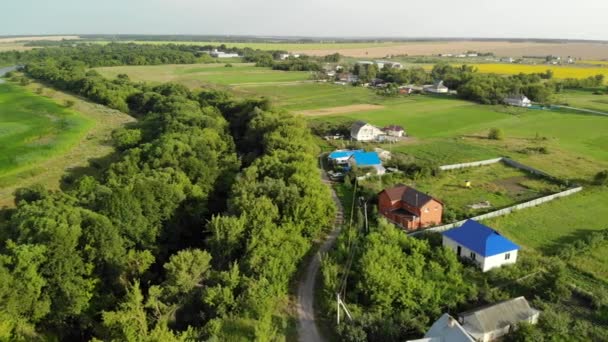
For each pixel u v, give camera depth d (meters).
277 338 41.47
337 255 55.16
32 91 197.62
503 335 43.62
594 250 61.22
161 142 88.81
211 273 48.31
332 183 90.12
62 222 53.41
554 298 49.44
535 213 74.31
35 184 85.25
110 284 52.28
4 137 123.25
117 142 114.56
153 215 61.44
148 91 174.88
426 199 68.88
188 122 113.06
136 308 41.69
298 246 54.97
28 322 46.38
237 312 44.25
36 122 141.12
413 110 176.62
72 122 140.88
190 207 66.88
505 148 117.50
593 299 48.62
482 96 192.50
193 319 45.25
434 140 128.12
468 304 48.41
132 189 63.19
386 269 49.59
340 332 42.72
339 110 177.12
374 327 43.06
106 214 58.44
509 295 50.34
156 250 59.44
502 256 55.91
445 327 39.44
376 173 92.44
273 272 48.50
